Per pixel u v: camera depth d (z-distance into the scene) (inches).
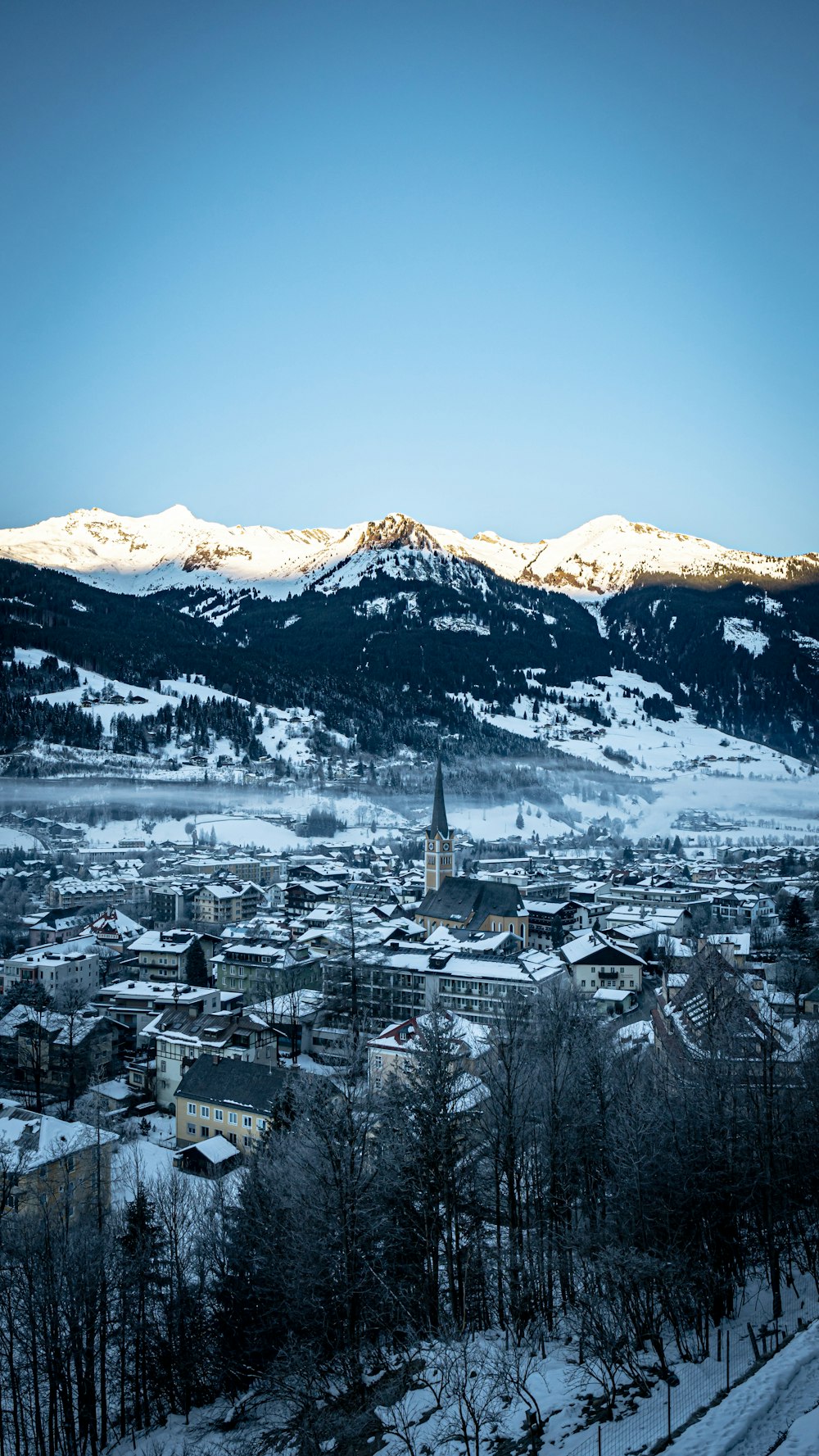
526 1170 2815.0
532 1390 1988.2
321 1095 2795.3
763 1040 3110.2
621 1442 1659.7
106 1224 3068.4
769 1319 2123.5
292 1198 2479.1
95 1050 5438.0
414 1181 2480.3
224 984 7027.6
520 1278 2488.9
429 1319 2390.5
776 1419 1603.1
